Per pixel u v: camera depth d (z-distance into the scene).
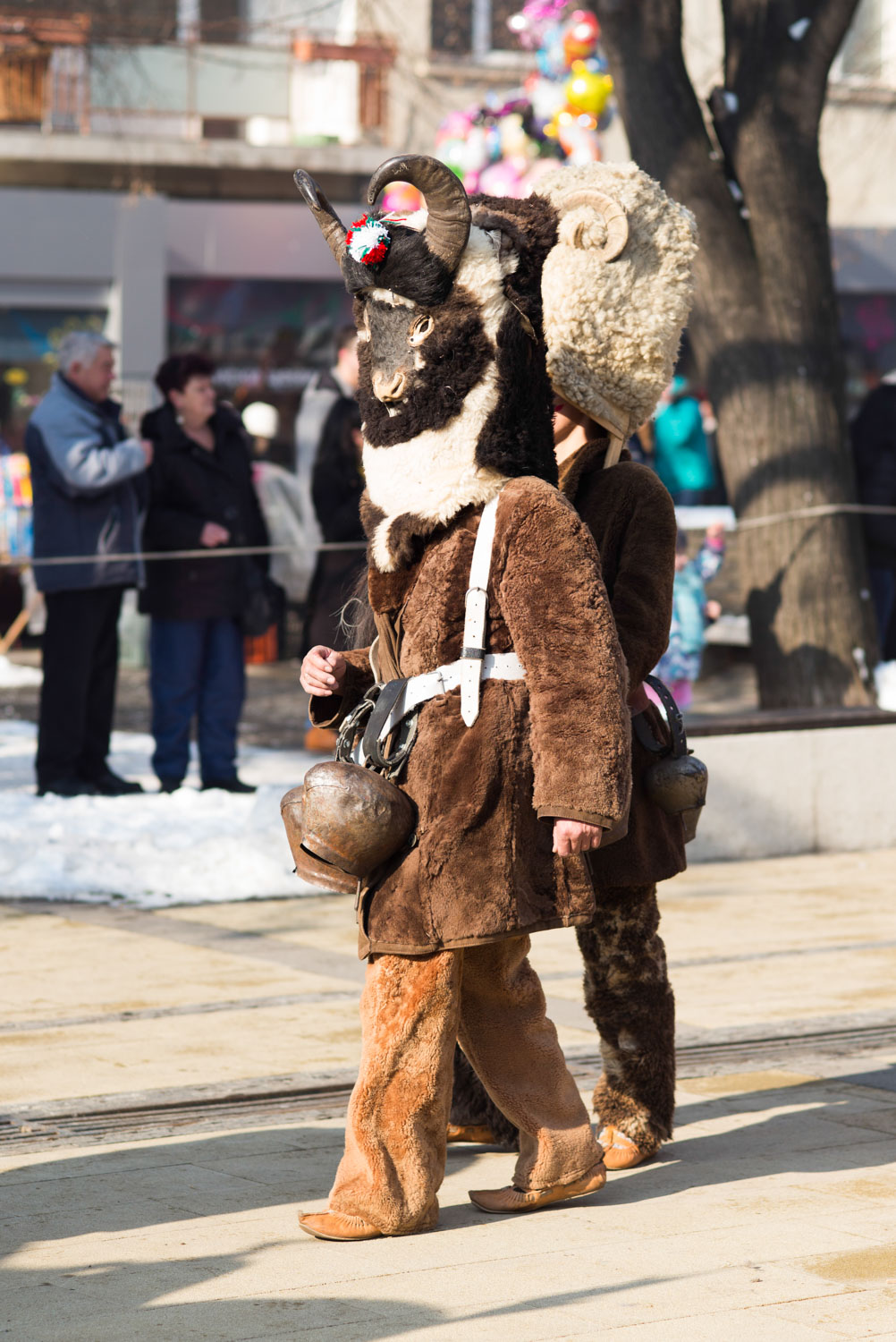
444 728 6.08
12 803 15.52
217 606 16.08
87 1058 8.41
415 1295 5.50
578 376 6.50
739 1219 6.26
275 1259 5.86
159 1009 9.40
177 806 15.51
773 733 14.71
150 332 33.06
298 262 34.28
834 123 35.91
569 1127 6.47
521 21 19.91
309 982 10.09
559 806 5.84
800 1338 5.08
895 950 10.96
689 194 17.30
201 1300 5.45
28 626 29.84
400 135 35.25
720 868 14.12
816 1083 8.15
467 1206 6.52
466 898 5.99
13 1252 5.92
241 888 12.94
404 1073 6.14
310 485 18.20
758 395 17.23
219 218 33.72
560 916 6.10
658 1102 7.03
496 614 6.12
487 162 19.97
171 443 16.08
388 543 6.20
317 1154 7.07
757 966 10.51
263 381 34.28
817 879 13.60
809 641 17.06
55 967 10.45
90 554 15.75
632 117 17.48
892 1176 6.77
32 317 32.78
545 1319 5.26
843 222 36.62
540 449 6.21
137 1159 6.98
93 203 32.66
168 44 30.52
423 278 6.02
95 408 15.85
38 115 33.66
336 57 33.91
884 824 15.16
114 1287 5.57
